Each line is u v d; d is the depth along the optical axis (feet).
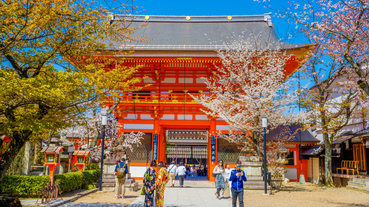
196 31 97.35
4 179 38.65
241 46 69.62
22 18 28.66
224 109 65.31
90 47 35.01
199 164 119.65
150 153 81.15
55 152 38.32
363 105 61.16
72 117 29.53
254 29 93.86
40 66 30.19
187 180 82.84
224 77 73.10
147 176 30.32
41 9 27.78
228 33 96.17
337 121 66.44
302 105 69.92
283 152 66.85
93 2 31.17
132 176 79.92
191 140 95.45
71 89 27.94
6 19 26.50
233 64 70.23
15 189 38.63
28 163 50.21
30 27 28.19
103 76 35.45
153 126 81.76
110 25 33.94
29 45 31.04
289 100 63.67
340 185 69.97
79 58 34.01
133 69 58.59
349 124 90.22
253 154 54.24
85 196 43.52
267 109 60.08
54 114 28.25
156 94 83.66
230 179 30.37
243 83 67.41
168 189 58.18
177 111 82.17
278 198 43.73
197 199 43.27
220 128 81.10
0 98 24.06
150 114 82.28
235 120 64.13
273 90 61.26
